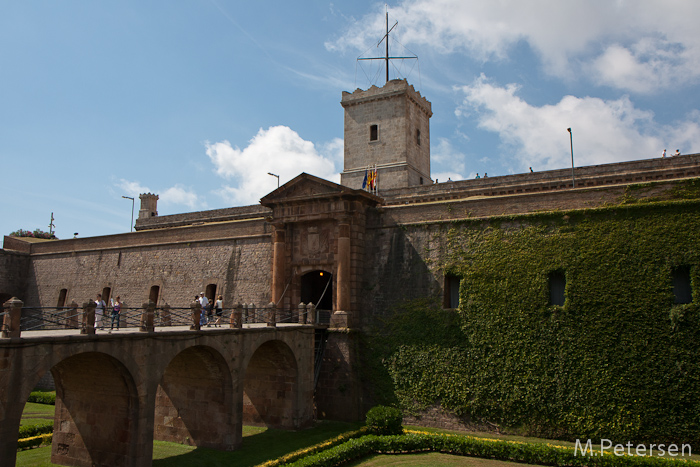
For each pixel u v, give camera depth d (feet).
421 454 85.81
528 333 96.68
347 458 81.00
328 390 110.32
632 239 91.71
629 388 86.63
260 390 103.14
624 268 91.09
